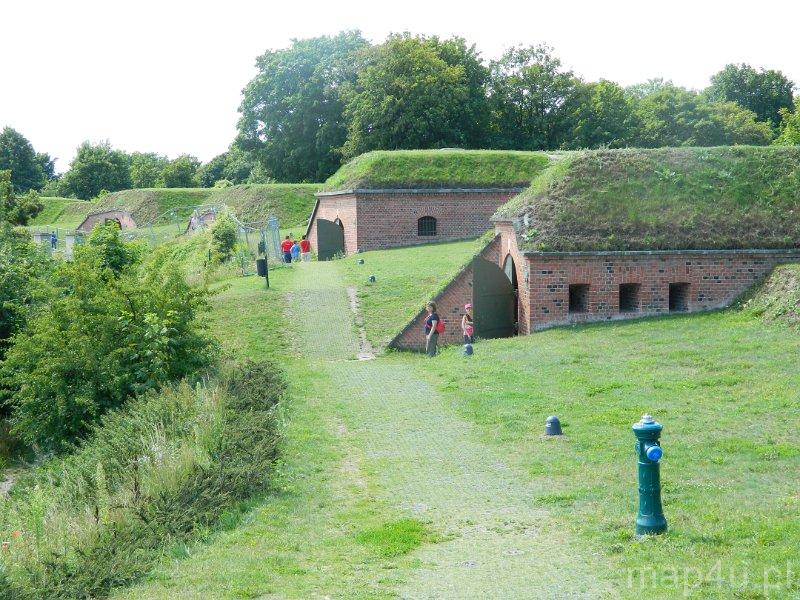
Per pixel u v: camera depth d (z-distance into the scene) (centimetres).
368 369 2159
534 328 2392
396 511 1096
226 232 4209
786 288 2219
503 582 840
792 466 1138
